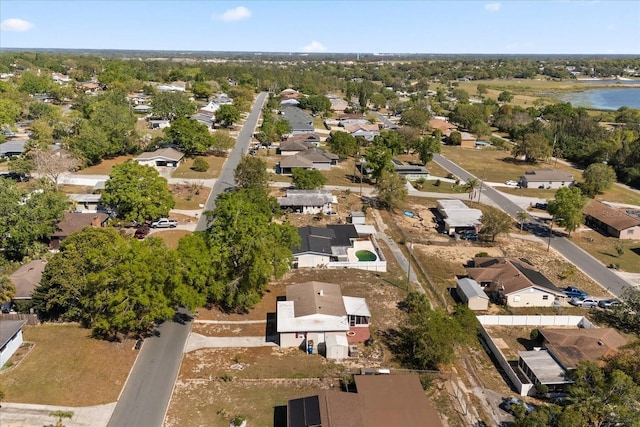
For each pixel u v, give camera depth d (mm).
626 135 138875
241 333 50250
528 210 93375
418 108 171625
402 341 49844
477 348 50062
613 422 35562
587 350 46062
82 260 48969
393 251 72562
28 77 183375
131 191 70812
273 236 54500
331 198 87812
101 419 37562
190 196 88625
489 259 66625
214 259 49250
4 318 48906
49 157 89312
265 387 42188
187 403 39781
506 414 40094
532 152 129000
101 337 47531
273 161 117250
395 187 88500
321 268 66000
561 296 59000
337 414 36031
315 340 48062
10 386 40156
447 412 39875
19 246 60438
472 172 120062
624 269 69500
